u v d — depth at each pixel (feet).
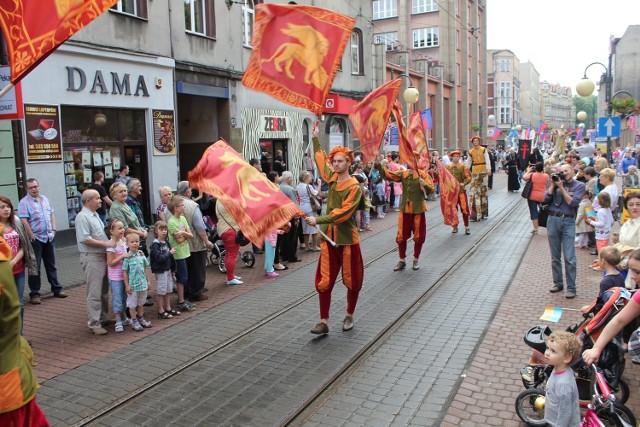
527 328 23.48
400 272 34.09
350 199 22.57
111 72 47.24
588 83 55.26
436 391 17.81
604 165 41.73
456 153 47.32
